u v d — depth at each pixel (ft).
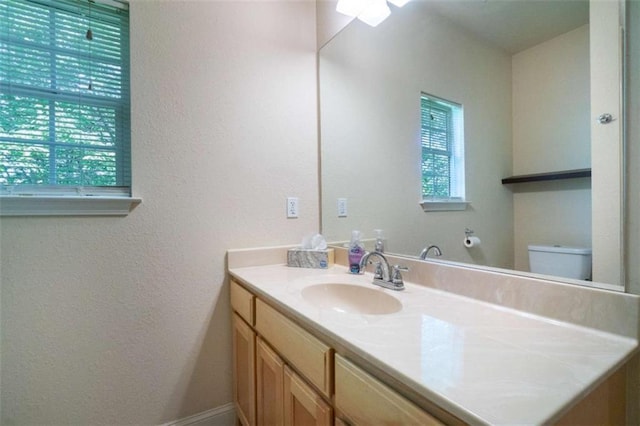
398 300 3.42
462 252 3.68
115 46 4.41
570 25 2.79
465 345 2.26
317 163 6.03
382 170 4.85
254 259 5.27
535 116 3.04
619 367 2.04
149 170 4.49
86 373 4.13
